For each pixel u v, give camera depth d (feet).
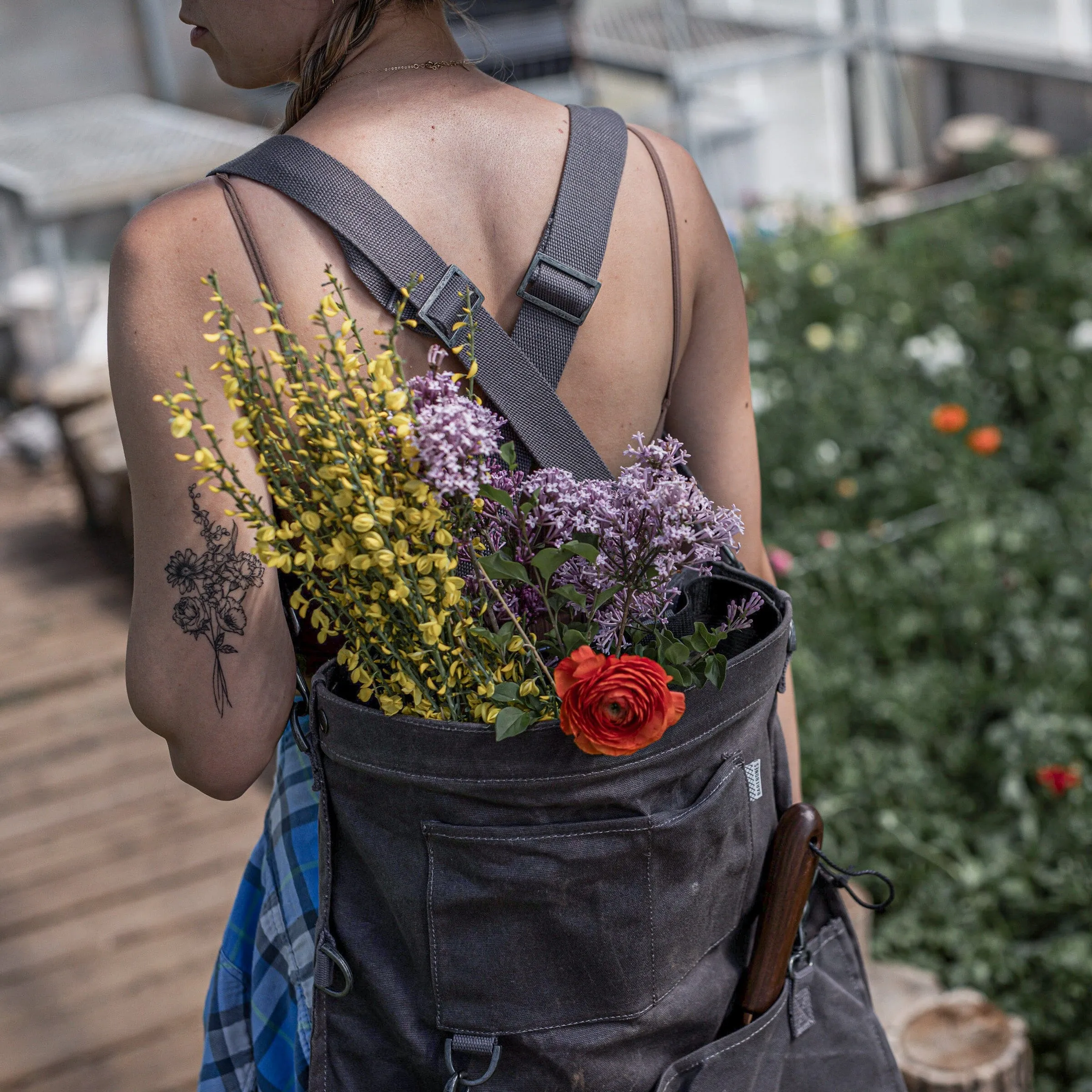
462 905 3.13
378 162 3.20
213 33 3.47
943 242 19.83
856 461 14.94
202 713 3.19
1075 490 14.08
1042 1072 8.84
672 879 3.24
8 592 17.12
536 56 21.80
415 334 3.19
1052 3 25.32
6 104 25.43
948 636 12.29
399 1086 3.40
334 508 2.93
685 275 3.62
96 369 18.90
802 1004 3.78
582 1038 3.26
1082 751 10.64
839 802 10.19
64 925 10.48
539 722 3.02
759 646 3.27
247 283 3.10
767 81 29.12
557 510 3.09
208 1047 4.31
